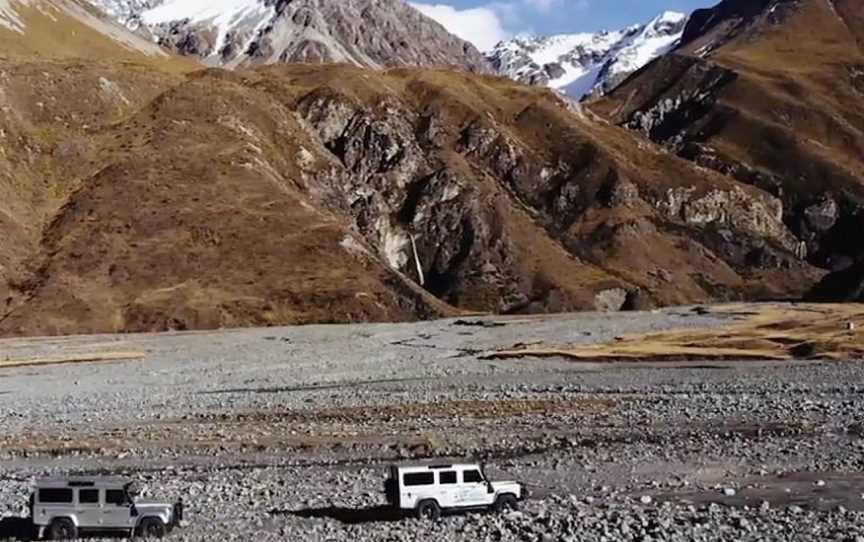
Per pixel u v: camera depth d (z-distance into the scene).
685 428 59.41
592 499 38.94
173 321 177.12
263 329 172.75
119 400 88.88
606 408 70.00
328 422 68.12
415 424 65.38
